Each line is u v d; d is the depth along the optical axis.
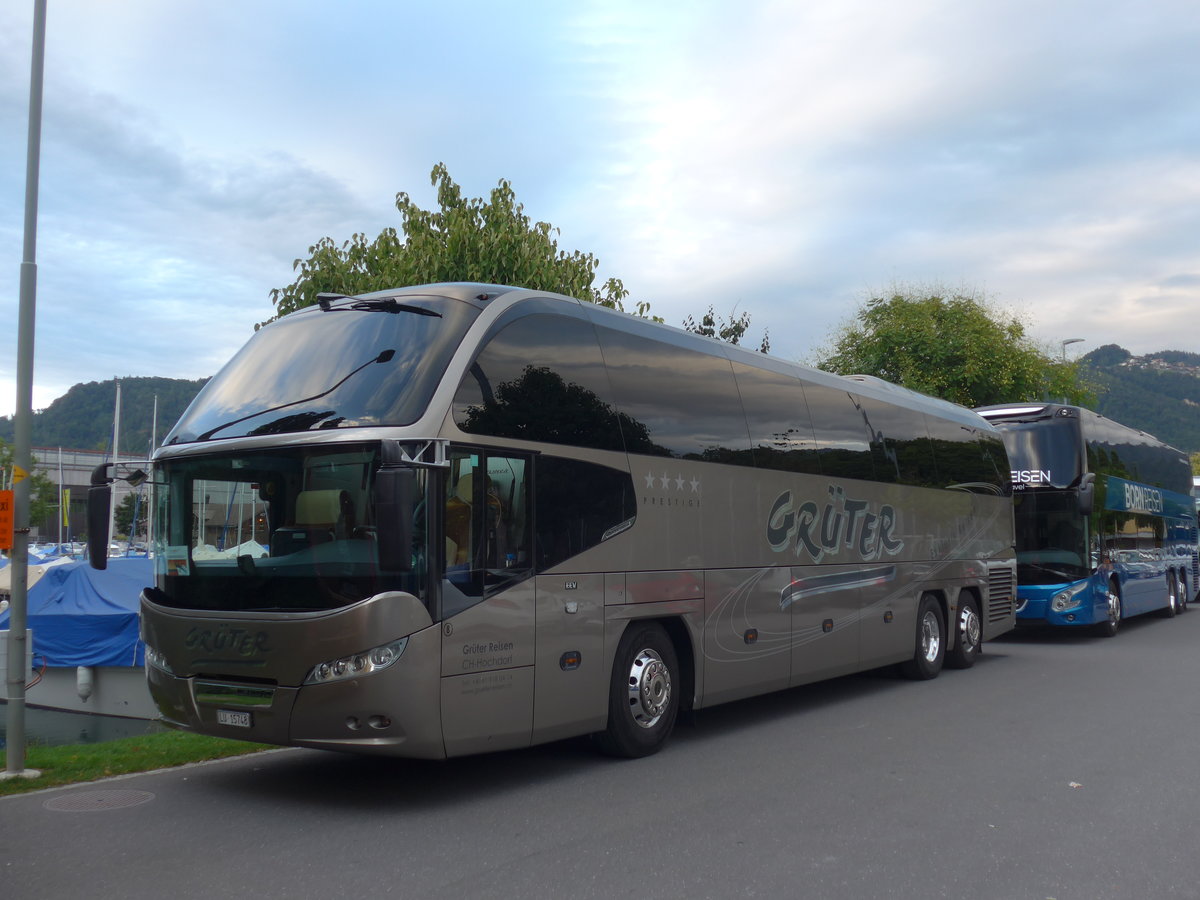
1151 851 5.84
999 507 16.23
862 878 5.35
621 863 5.61
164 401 163.50
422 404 6.80
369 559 6.52
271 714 6.68
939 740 9.21
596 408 8.26
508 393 7.44
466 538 6.96
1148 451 22.83
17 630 7.68
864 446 12.38
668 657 8.87
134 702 18.44
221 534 7.16
